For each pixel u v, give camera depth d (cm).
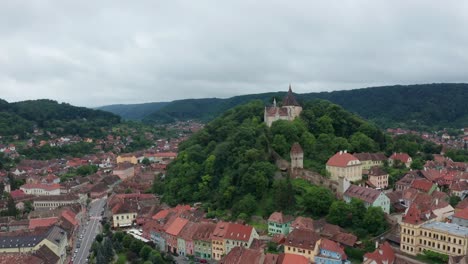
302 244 17025
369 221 18550
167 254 19712
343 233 18112
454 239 15688
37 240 19275
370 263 15275
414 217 16900
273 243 18375
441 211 19150
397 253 16875
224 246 19000
